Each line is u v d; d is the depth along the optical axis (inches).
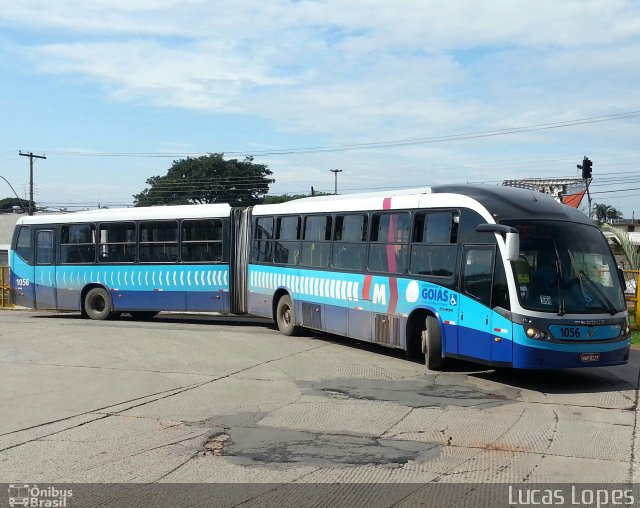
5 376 417.1
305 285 571.2
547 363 363.9
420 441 277.0
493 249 387.2
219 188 2652.6
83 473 241.6
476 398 356.2
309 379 408.2
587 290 379.9
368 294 491.2
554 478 229.8
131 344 537.0
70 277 763.4
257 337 586.6
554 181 1213.7
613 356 376.2
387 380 404.8
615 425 299.7
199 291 697.0
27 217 792.3
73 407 342.3
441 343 421.7
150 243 724.7
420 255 444.5
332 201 550.0
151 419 318.0
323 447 269.9
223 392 373.4
